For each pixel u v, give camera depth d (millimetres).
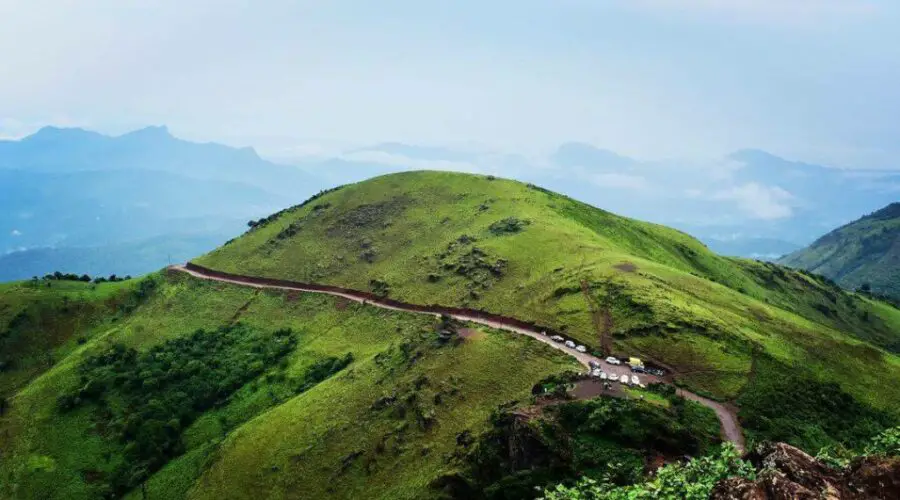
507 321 131125
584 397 88188
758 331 117062
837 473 27406
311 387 137875
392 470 96312
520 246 166500
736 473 30984
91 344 180500
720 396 94000
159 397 151250
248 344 169500
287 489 103812
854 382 104812
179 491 117188
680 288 133125
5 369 178250
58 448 138750
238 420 139375
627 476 69812
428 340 128000
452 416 101500
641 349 107500
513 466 78875
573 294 131750
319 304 177250
